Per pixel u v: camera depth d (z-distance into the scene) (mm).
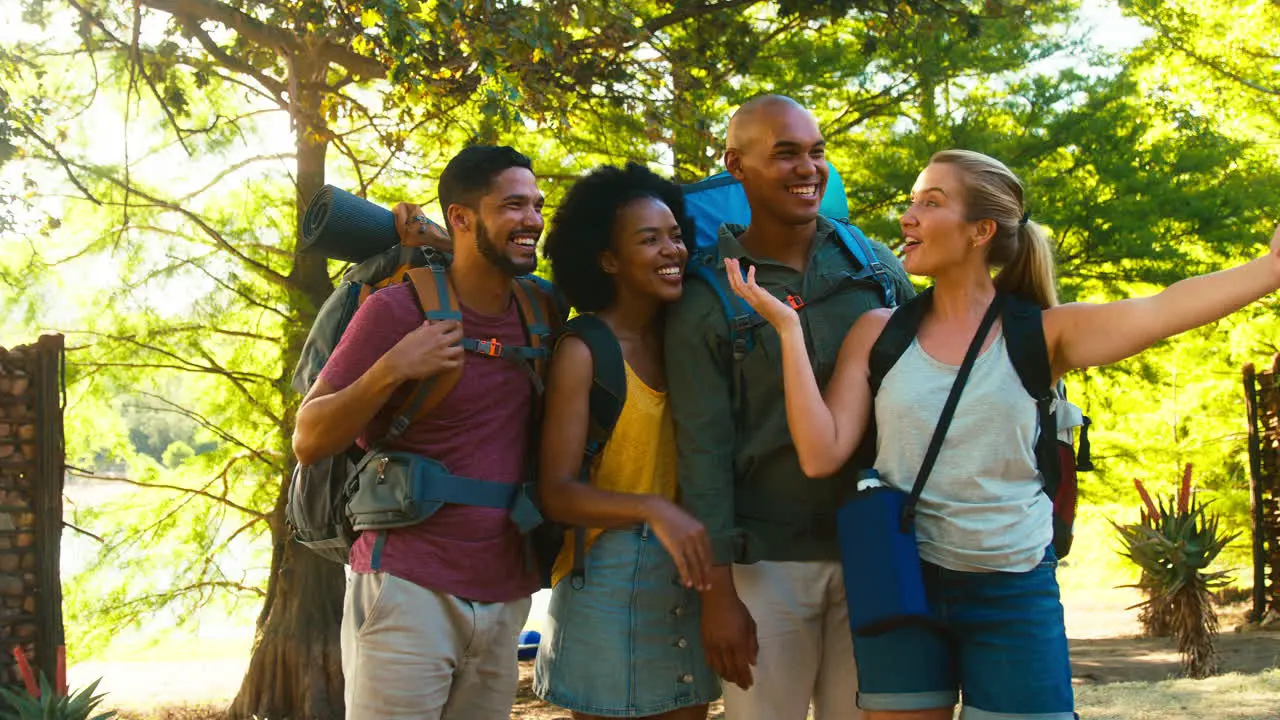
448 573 2980
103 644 11508
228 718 11461
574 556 3166
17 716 7730
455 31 8258
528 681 11625
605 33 9484
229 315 11523
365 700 2979
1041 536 2717
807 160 3199
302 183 11516
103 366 11008
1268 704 5172
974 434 2725
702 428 3105
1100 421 14617
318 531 3168
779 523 3156
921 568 2740
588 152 11672
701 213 3547
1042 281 2879
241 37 10367
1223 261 13258
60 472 8836
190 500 12047
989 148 11922
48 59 11250
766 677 3158
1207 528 8172
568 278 3277
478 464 3037
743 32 11609
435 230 3365
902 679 2703
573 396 3098
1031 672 2656
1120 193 12336
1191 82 17078
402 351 2844
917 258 2836
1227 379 16094
